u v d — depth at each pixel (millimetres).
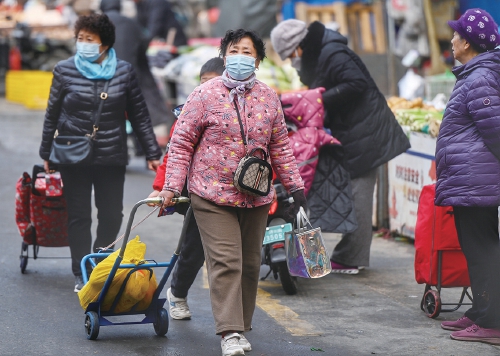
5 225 24328
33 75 51219
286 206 17344
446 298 17406
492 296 14312
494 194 13828
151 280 14500
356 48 38312
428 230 15695
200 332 15016
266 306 16797
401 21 37000
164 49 40719
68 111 17234
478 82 13781
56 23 53375
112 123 17328
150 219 25844
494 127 13648
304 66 19109
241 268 13094
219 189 12977
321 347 14172
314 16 39344
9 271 19328
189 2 64062
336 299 17359
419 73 36562
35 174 18406
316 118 18219
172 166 13016
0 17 54125
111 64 17422
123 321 15641
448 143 14195
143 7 47094
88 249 17719
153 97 32719
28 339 14414
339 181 18547
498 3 36656
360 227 19328
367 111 19047
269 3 47156
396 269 20125
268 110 13164
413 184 22234
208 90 13016
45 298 17109
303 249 14086
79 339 14461
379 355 13773
